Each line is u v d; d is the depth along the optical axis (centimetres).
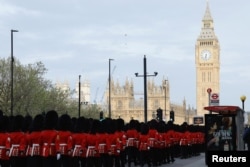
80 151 3119
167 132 4938
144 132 4200
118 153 3522
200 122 8988
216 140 4366
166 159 4834
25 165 2875
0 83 9706
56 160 2897
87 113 14838
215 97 6044
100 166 3384
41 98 10206
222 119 4362
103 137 3391
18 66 9988
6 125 2888
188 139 5641
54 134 2880
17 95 9700
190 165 4597
